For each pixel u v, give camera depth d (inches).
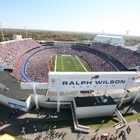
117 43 4121.6
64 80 1089.4
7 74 1711.4
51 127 1029.8
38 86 1157.7
